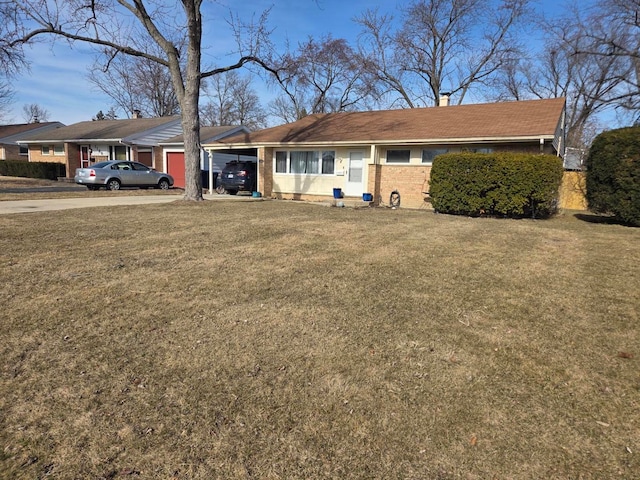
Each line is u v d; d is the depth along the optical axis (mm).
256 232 8148
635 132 9664
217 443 2283
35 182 24422
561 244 7301
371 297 4508
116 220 9391
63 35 13484
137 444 2270
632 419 2500
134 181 20531
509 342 3482
